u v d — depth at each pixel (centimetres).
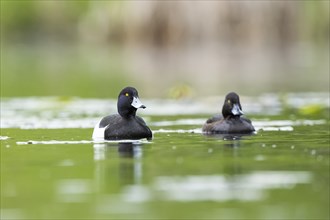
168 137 1716
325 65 4216
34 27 6538
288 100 2644
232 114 1784
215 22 4825
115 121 1714
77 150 1519
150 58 4788
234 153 1453
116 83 3438
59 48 5953
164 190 1122
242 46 4825
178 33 4912
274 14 4809
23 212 1005
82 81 3572
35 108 2525
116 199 1072
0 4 6631
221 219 964
